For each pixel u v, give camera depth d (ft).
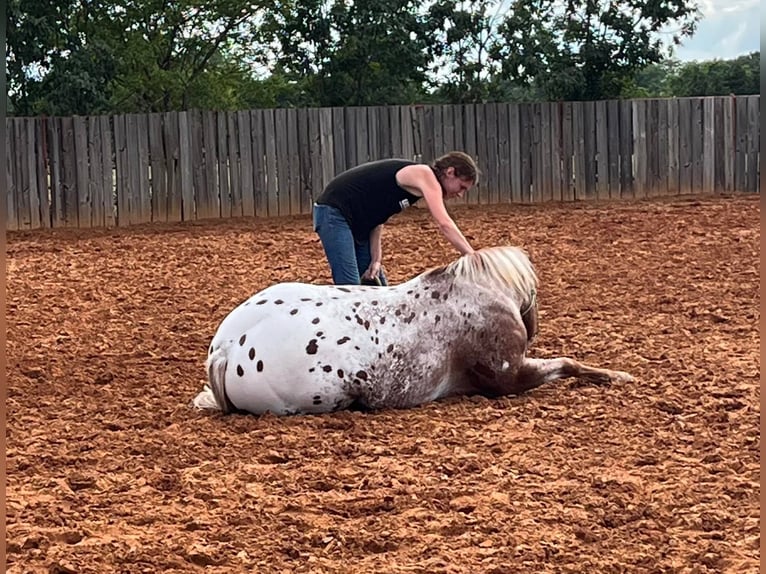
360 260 25.32
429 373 21.97
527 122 72.69
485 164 72.33
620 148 73.92
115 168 67.82
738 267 42.37
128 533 15.24
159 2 94.17
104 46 80.38
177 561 14.07
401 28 88.28
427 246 52.39
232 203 69.21
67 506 16.35
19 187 65.82
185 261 48.93
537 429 20.18
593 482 16.96
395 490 16.74
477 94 90.27
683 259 45.01
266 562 14.10
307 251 51.24
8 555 14.28
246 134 68.80
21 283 43.01
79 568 13.82
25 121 65.62
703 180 75.05
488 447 19.08
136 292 40.24
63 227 66.80
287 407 21.35
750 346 27.73
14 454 19.13
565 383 23.76
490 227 59.00
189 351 29.43
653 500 16.14
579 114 73.31
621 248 49.19
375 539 14.67
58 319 34.63
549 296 36.91
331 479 17.43
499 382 22.59
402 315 21.85
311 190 69.92
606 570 13.60
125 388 24.88
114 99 93.15
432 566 13.73
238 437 19.98
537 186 73.31
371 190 24.27
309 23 90.12
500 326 22.39
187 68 98.17
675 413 21.35
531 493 16.53
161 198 68.18
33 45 78.33
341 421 20.76
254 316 21.61
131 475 17.99
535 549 14.17
